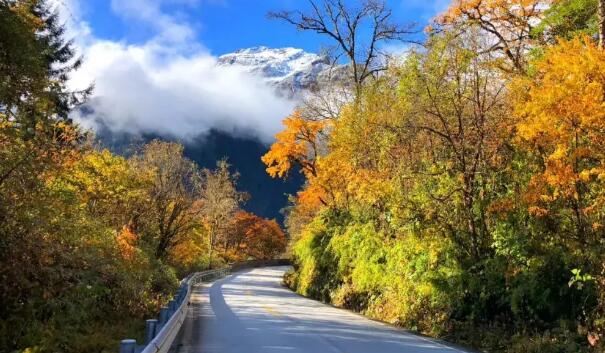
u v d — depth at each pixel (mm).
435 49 17000
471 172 16141
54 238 12859
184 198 35344
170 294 24938
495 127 15992
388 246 21859
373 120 21281
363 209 25984
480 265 15461
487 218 16203
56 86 13195
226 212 64312
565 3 20359
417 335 15297
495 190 16141
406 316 17891
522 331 13305
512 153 15766
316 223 39062
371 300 22562
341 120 27781
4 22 11391
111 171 25250
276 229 108875
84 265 13812
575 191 12383
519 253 13852
